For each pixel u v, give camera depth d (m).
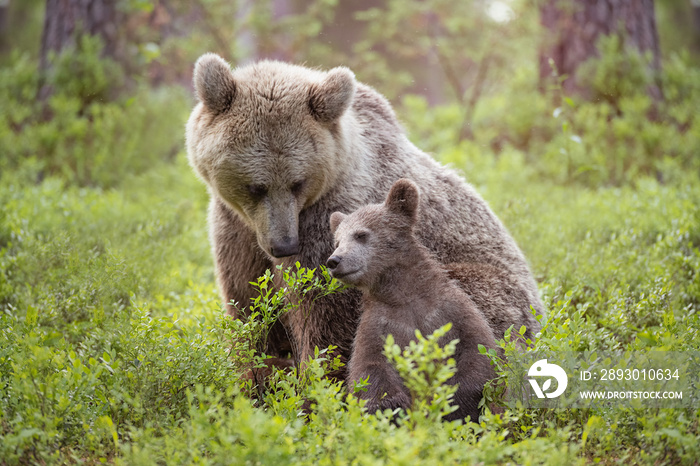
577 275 12.32
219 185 9.71
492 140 24.91
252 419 6.48
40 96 23.17
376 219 9.37
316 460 6.80
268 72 10.00
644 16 24.19
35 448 7.31
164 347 8.64
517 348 8.70
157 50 21.73
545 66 24.64
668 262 12.61
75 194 18.80
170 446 6.90
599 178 20.20
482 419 7.75
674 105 23.88
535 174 20.95
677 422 7.38
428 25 29.16
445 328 7.18
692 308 11.34
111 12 23.62
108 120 21.44
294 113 9.48
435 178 11.30
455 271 10.23
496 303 10.05
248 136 9.38
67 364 8.55
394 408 8.29
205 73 9.52
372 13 28.64
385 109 11.42
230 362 8.82
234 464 6.32
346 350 10.00
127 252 12.92
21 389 7.56
